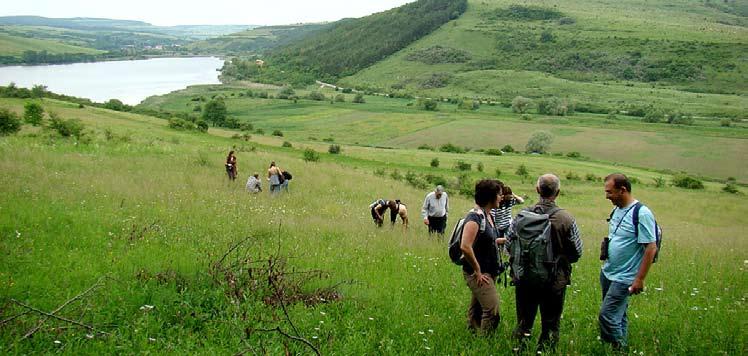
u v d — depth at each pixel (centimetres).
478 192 623
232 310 632
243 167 3356
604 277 637
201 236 1083
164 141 4841
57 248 852
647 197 5206
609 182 617
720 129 13500
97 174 2084
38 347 500
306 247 1093
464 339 630
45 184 1591
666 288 974
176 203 1532
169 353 511
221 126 11881
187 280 728
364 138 13088
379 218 1608
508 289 898
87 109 8412
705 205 4816
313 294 744
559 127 13688
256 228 1247
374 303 740
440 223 1461
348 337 593
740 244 1864
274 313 633
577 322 722
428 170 6316
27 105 4866
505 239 641
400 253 1153
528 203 3994
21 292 629
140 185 1873
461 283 907
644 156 10625
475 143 12106
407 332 640
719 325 707
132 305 618
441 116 16088
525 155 9875
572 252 586
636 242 600
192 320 602
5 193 1333
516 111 17500
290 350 536
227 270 752
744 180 8925
